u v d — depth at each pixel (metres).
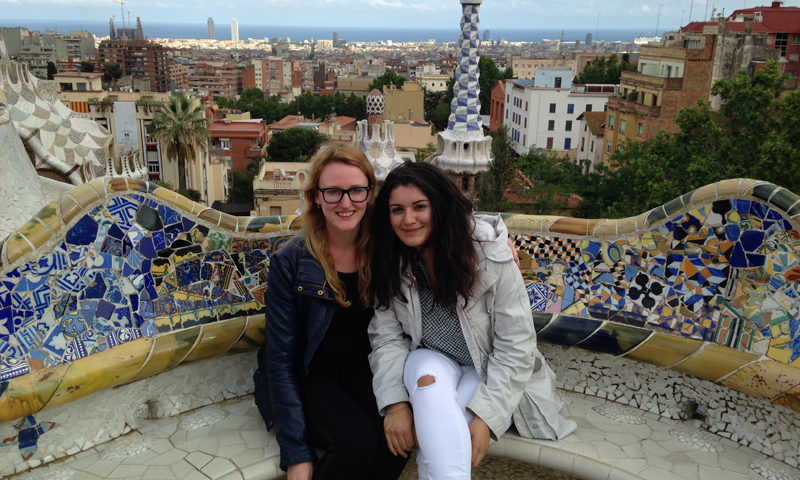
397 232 2.89
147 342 3.34
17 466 3.02
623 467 3.05
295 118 87.56
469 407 2.84
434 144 59.81
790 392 3.06
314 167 2.90
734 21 57.56
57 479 2.98
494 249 2.92
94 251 3.22
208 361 3.61
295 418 2.89
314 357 3.14
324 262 2.95
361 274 3.00
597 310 3.74
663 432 3.38
